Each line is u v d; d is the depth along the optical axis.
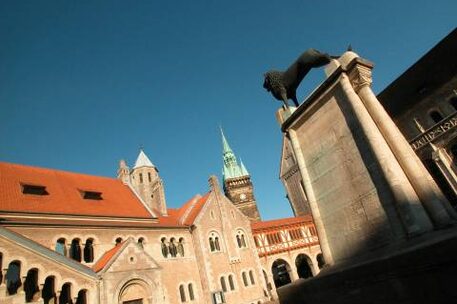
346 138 7.67
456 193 21.72
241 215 43.22
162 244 34.59
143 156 55.88
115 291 23.80
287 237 48.66
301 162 8.95
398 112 26.36
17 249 20.22
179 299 32.62
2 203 26.53
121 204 35.81
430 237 5.40
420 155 24.03
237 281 37.59
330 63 8.34
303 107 8.89
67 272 21.98
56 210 28.97
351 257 7.23
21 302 19.23
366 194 7.05
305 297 6.42
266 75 10.52
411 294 4.40
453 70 23.58
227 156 92.56
